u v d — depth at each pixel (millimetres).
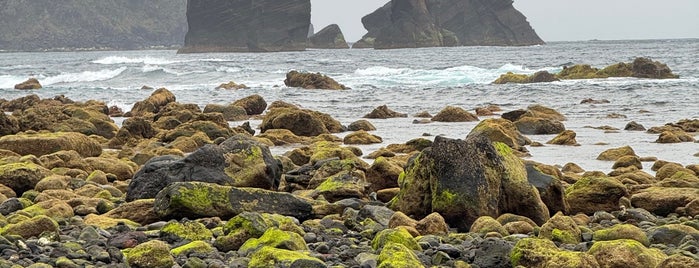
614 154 36031
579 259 14133
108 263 14930
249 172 23922
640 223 20203
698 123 48062
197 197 19922
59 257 14742
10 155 33875
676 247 16703
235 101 70062
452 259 15312
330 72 124312
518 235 17953
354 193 24172
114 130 48906
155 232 17812
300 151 34125
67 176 27391
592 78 93188
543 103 68125
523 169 21609
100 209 21578
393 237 16156
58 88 96062
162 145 41094
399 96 78438
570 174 29734
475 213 19688
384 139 45688
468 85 88625
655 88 77750
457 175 20062
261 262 14188
